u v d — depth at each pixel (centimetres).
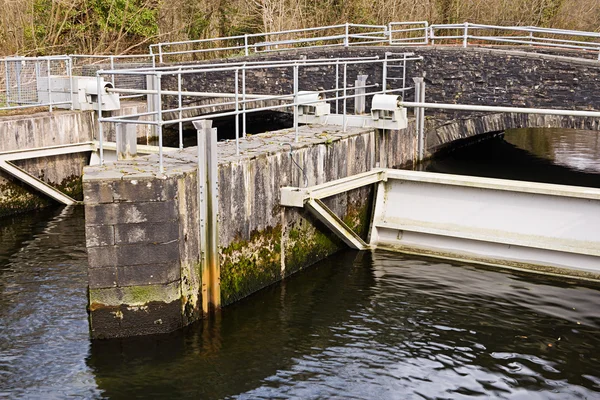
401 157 1675
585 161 2088
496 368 867
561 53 1869
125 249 881
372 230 1341
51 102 1669
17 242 1376
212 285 983
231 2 3250
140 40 3075
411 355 898
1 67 2231
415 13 3152
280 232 1142
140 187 872
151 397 786
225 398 786
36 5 2841
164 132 2172
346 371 854
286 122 2383
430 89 1816
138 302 896
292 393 800
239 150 1109
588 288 1130
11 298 1072
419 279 1169
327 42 3095
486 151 2239
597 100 1602
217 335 938
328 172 1277
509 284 1148
